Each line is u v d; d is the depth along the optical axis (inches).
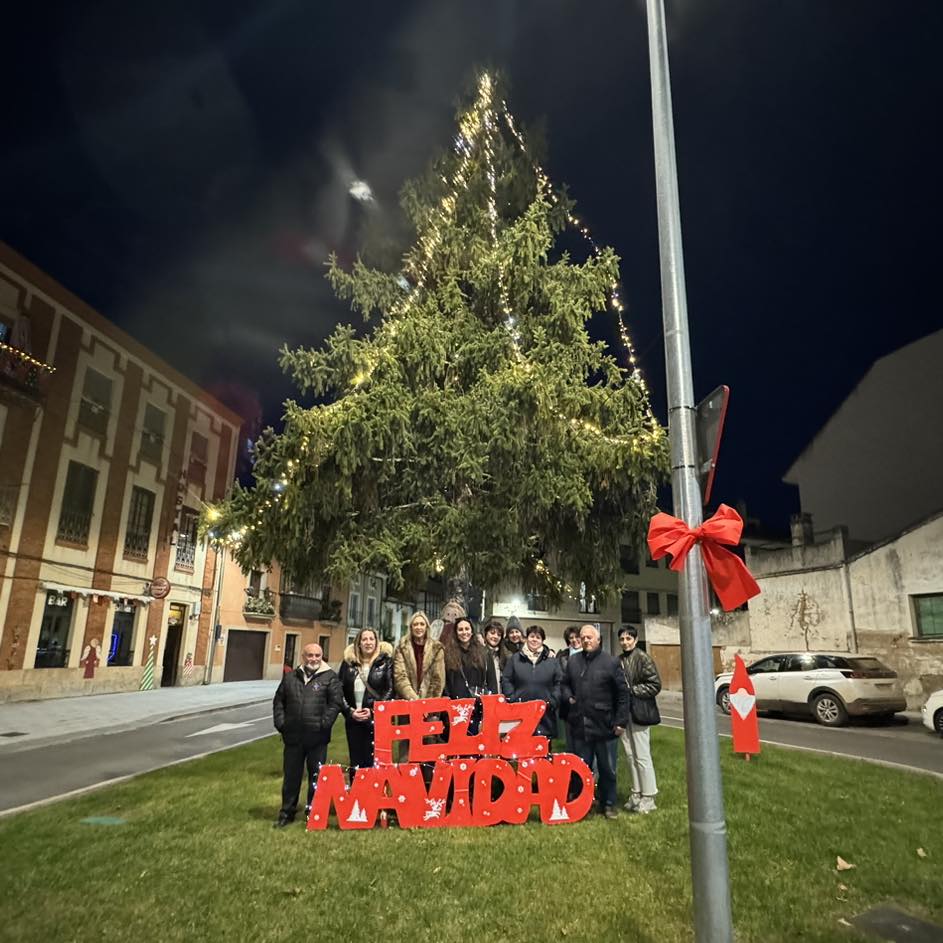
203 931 147.2
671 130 166.1
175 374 1011.9
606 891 168.7
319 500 353.7
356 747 266.7
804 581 821.9
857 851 197.9
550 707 274.1
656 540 137.7
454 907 159.8
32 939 143.4
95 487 850.8
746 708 353.7
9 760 398.6
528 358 398.3
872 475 1043.3
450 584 418.0
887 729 550.3
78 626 810.8
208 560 1083.3
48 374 775.1
